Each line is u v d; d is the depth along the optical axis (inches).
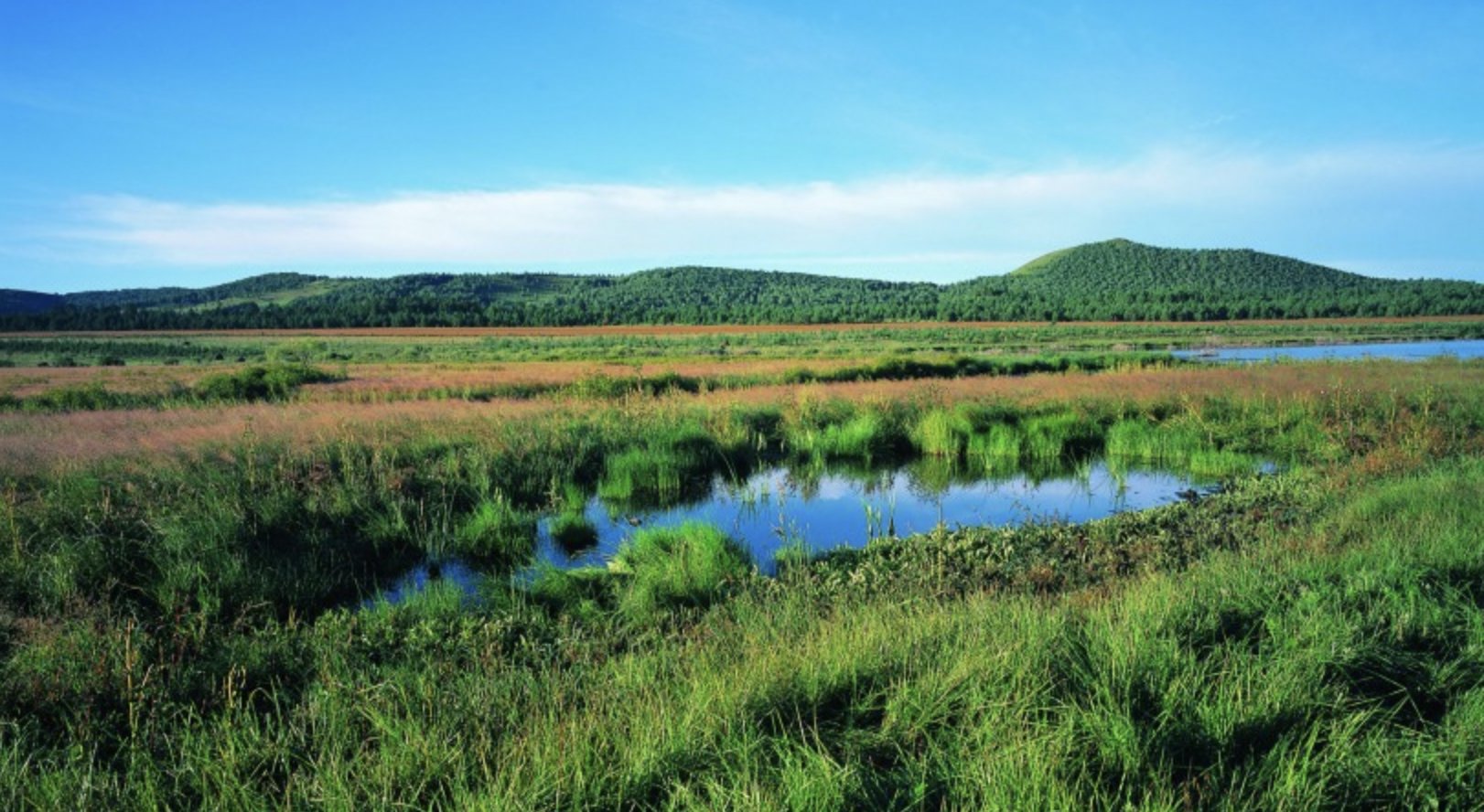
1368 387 753.0
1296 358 1497.3
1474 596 199.5
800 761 127.1
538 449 519.5
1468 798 118.0
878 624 194.9
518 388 1016.2
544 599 291.7
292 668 216.2
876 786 123.6
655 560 317.1
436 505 405.7
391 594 313.1
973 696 143.7
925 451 621.9
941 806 116.7
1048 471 557.0
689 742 137.5
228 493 363.3
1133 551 317.1
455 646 235.5
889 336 3120.1
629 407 685.3
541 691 178.2
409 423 586.9
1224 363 1278.3
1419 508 296.7
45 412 761.0
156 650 216.5
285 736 159.5
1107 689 140.9
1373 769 123.8
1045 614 193.9
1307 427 602.2
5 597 255.8
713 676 163.3
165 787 142.9
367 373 1283.2
